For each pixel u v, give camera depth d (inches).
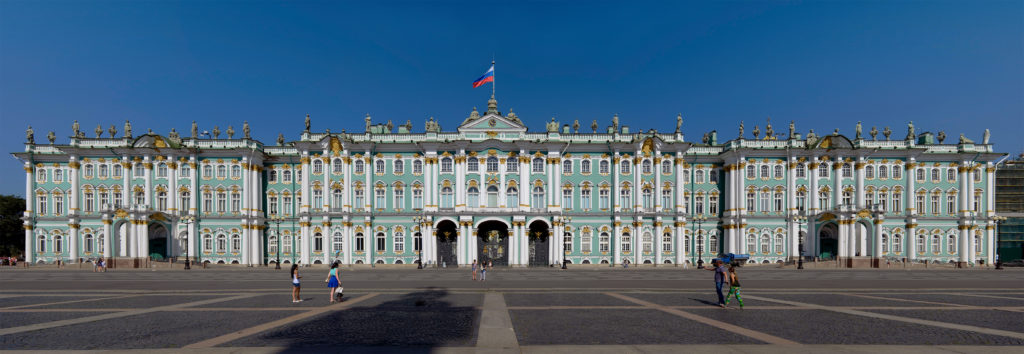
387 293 1432.1
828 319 934.4
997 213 4008.4
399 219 3324.3
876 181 3331.7
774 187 3361.2
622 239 3344.0
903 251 3312.0
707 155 3479.3
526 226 3257.9
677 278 2155.5
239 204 3334.2
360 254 3299.7
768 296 1350.9
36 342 722.8
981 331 816.3
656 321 903.7
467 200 3307.1
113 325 864.9
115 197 3299.7
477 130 3339.1
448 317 956.0
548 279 2085.4
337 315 982.4
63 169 3326.8
